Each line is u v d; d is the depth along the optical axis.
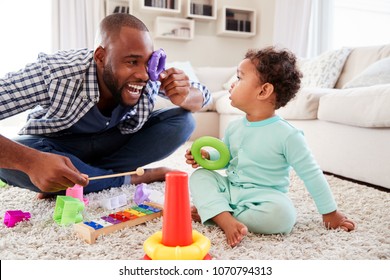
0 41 3.30
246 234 0.87
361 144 1.51
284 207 0.87
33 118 1.20
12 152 0.82
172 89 1.17
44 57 1.04
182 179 0.69
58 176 0.81
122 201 1.10
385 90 1.39
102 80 1.04
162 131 1.31
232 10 3.95
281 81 0.95
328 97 1.65
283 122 0.96
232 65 4.10
